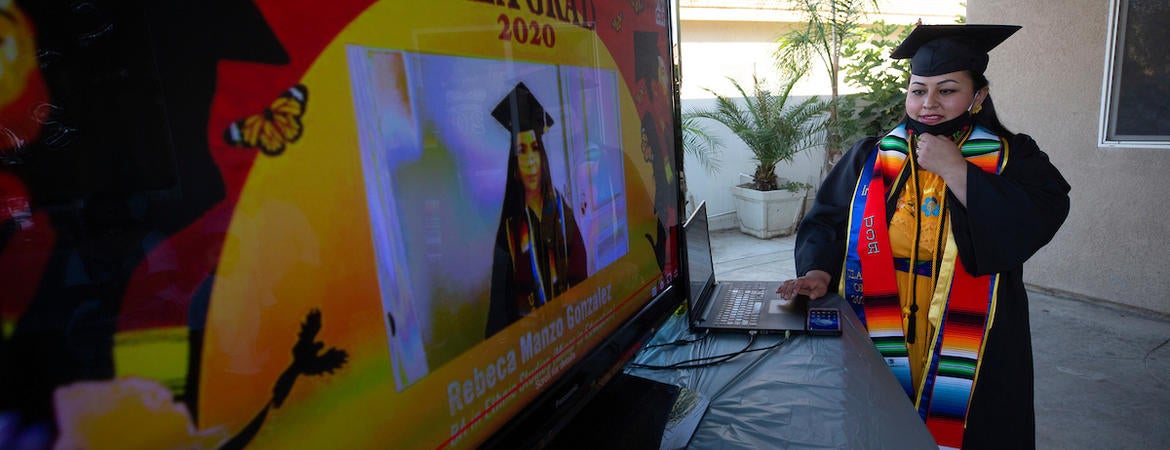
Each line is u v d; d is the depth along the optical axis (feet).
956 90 5.73
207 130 1.59
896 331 6.06
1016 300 5.82
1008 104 12.78
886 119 18.30
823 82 22.76
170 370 1.55
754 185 19.30
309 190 1.87
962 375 5.79
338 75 1.95
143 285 1.48
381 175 2.12
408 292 2.26
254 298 1.73
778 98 18.78
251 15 1.69
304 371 1.89
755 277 14.89
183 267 1.56
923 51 5.89
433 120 2.34
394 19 2.15
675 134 4.83
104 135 1.40
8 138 1.25
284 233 1.80
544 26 3.03
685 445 3.45
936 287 5.85
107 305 1.41
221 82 1.62
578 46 3.35
